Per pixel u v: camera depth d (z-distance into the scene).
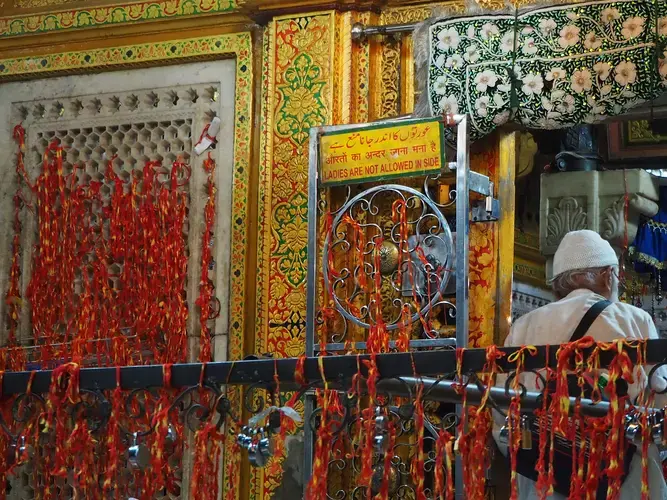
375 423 4.14
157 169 6.95
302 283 6.39
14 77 7.29
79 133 7.19
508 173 6.14
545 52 5.87
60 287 7.00
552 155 8.02
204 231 6.70
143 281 6.79
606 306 4.73
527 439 4.02
